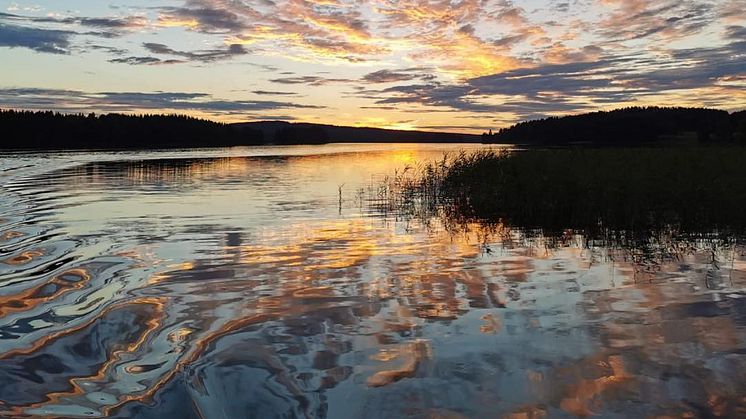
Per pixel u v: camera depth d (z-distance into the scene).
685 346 4.70
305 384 4.06
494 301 6.13
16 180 23.61
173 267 7.73
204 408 3.70
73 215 12.93
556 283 6.88
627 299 6.15
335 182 23.23
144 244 9.41
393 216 13.20
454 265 7.93
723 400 3.75
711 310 5.68
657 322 5.34
